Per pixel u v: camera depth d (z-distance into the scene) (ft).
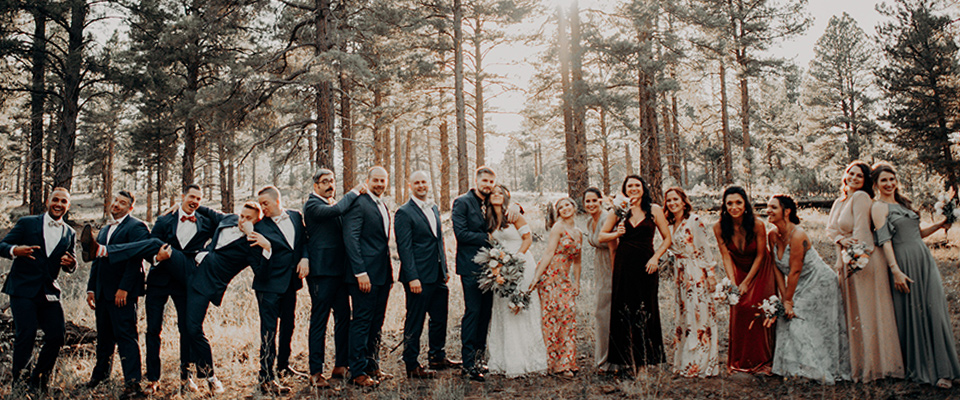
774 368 14.75
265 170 198.70
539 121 63.62
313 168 48.93
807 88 111.34
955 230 36.70
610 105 47.80
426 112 62.90
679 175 70.85
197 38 50.14
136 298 15.17
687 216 15.60
